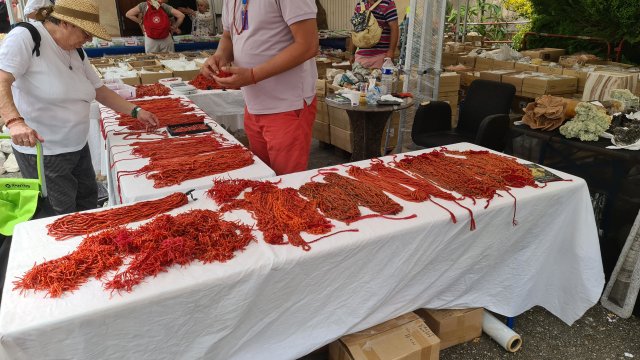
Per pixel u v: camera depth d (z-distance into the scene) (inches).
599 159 106.4
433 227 71.6
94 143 151.3
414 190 80.8
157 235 60.6
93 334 50.5
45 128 94.2
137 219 68.7
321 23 410.0
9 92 82.2
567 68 214.5
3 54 83.5
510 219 80.0
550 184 86.2
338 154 207.2
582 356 88.9
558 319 99.7
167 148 99.4
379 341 74.5
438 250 74.1
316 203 75.1
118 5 349.4
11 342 46.2
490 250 81.0
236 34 97.3
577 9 269.7
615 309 100.8
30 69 87.7
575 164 111.7
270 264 58.9
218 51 108.7
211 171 87.7
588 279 88.7
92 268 55.7
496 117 135.2
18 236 64.2
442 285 78.7
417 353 73.5
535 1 291.9
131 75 197.9
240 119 182.2
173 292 53.3
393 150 202.8
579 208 88.0
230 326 59.4
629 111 129.6
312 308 66.0
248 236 63.7
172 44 283.1
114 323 51.2
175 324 55.4
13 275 55.1
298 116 99.0
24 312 48.5
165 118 124.3
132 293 52.2
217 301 57.1
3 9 257.1
